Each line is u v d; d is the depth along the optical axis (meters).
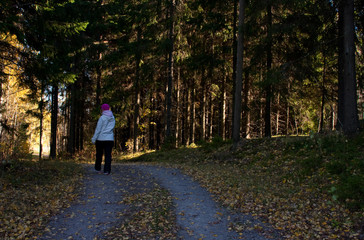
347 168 6.17
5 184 5.43
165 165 11.27
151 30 17.45
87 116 23.73
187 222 4.48
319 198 5.32
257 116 21.75
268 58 12.69
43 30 8.16
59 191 5.72
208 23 14.80
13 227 3.79
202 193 6.32
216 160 11.41
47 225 4.07
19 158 7.95
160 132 29.38
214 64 14.62
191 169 9.55
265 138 11.84
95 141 7.70
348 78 8.44
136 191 6.16
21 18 7.62
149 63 17.83
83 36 16.14
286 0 9.90
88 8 16.31
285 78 10.11
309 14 10.34
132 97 21.27
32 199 4.97
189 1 16.91
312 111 21.03
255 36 13.44
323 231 3.95
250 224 4.40
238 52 11.88
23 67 8.20
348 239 3.62
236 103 12.18
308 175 6.84
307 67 10.06
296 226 4.20
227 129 27.41
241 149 11.49
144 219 4.50
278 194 5.85
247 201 5.52
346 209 4.55
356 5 9.72
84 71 19.39
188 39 19.09
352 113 8.40
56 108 16.23
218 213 4.93
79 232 3.93
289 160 8.47
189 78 20.03
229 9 14.93
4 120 8.83
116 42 20.00
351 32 8.40
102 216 4.59
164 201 5.52
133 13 17.50
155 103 26.52
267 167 8.65
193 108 20.98
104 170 7.70
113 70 19.19
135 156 17.89
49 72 8.41
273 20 13.49
